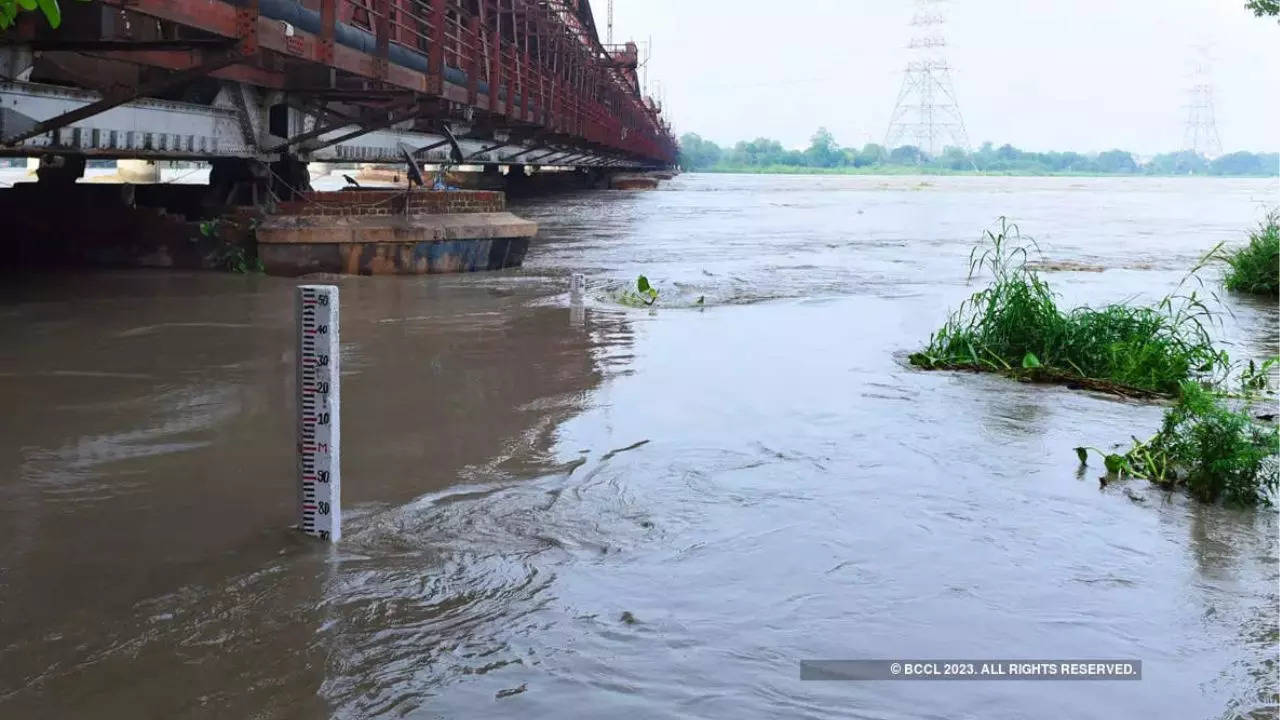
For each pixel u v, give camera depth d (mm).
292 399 8281
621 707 3688
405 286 15969
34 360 9766
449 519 5648
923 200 72062
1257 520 5863
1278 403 8945
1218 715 3676
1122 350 9938
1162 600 4688
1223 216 50250
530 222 19578
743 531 5516
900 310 14234
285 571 4895
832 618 4438
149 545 5207
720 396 8703
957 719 3627
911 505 5988
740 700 3740
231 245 17312
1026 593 4738
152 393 8461
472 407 8156
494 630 4301
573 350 10664
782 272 19422
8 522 5512
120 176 47344
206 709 3670
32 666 3965
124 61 14539
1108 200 79000
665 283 17047
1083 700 3768
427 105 23812
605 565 5020
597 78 61062
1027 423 8023
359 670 3955
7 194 18031
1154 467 6594
